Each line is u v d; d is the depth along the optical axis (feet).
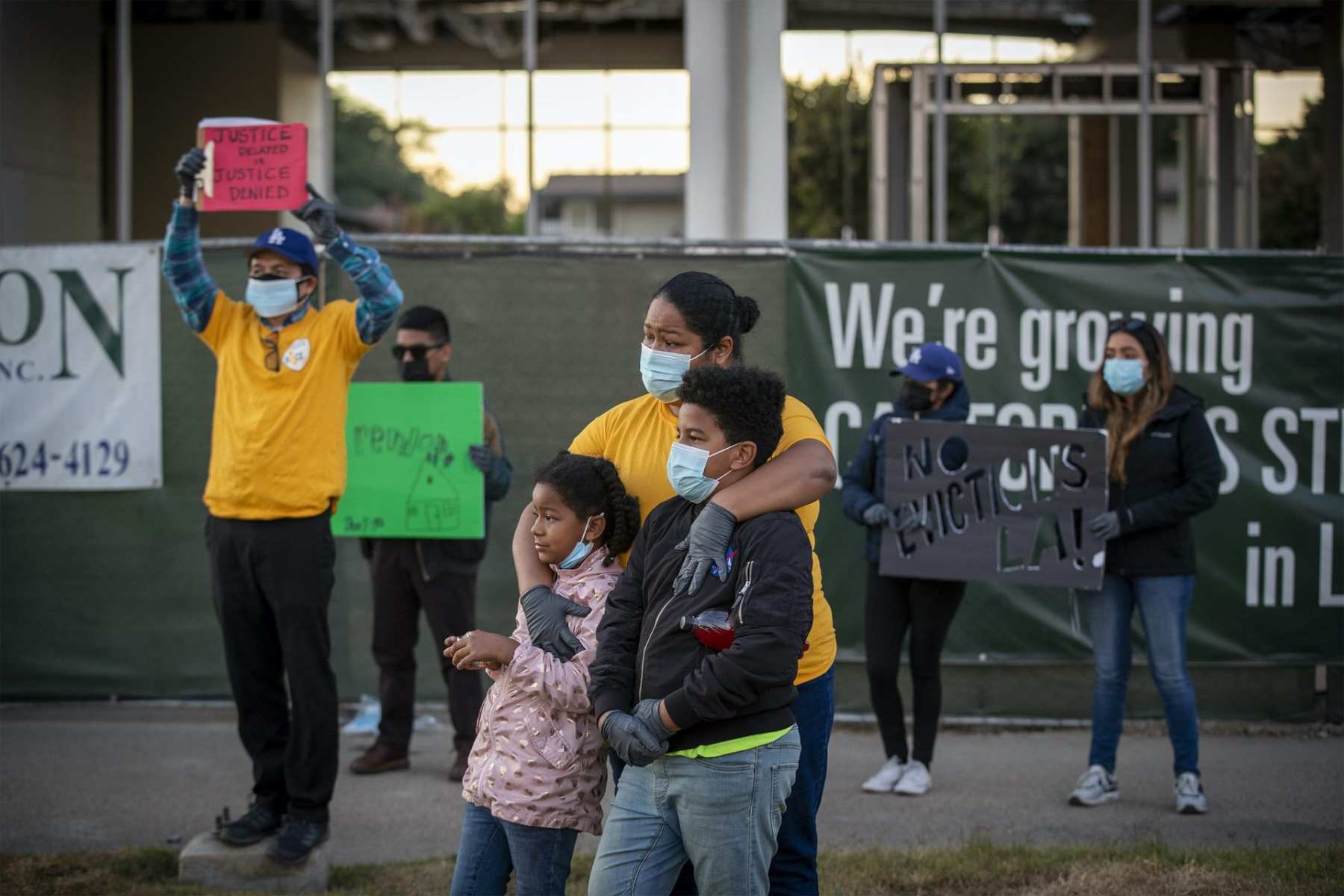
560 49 44.14
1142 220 37.52
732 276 23.34
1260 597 23.47
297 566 15.48
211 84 43.32
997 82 38.96
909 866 15.75
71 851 16.81
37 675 23.75
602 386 23.36
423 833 17.92
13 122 37.06
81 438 23.67
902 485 19.54
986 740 23.17
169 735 23.03
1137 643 23.77
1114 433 19.07
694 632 9.74
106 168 42.01
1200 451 18.63
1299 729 23.61
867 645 20.12
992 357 23.41
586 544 11.17
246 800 19.19
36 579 23.75
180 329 23.53
